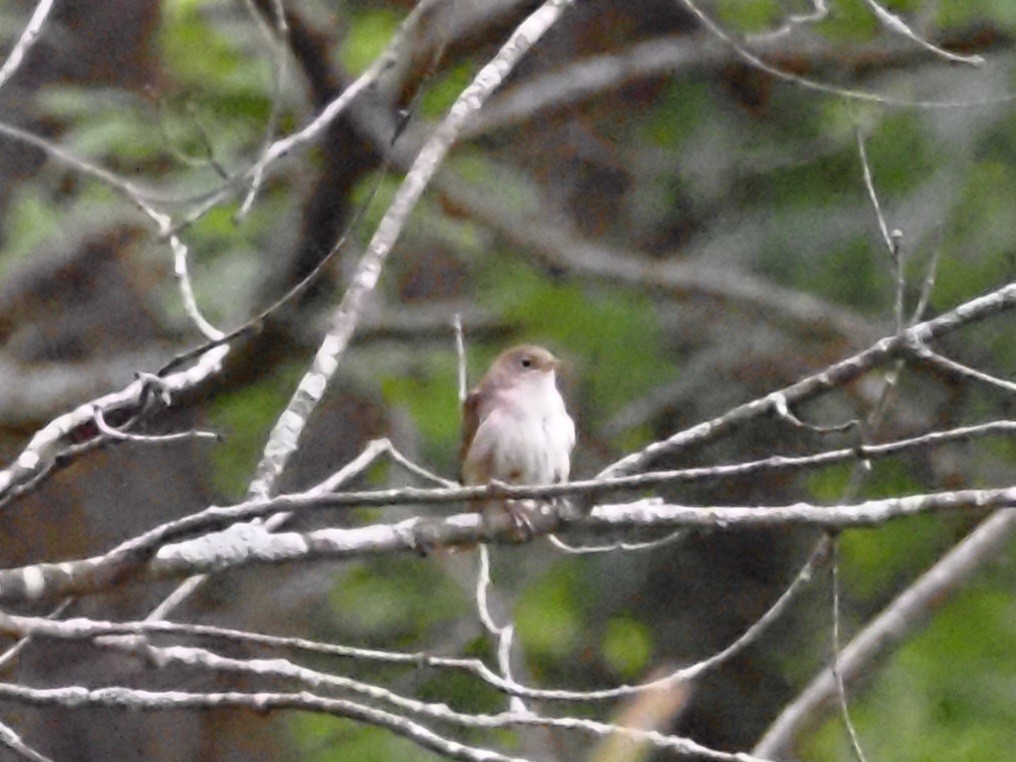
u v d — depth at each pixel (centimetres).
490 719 692
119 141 1307
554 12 855
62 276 1389
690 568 1595
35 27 770
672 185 1630
